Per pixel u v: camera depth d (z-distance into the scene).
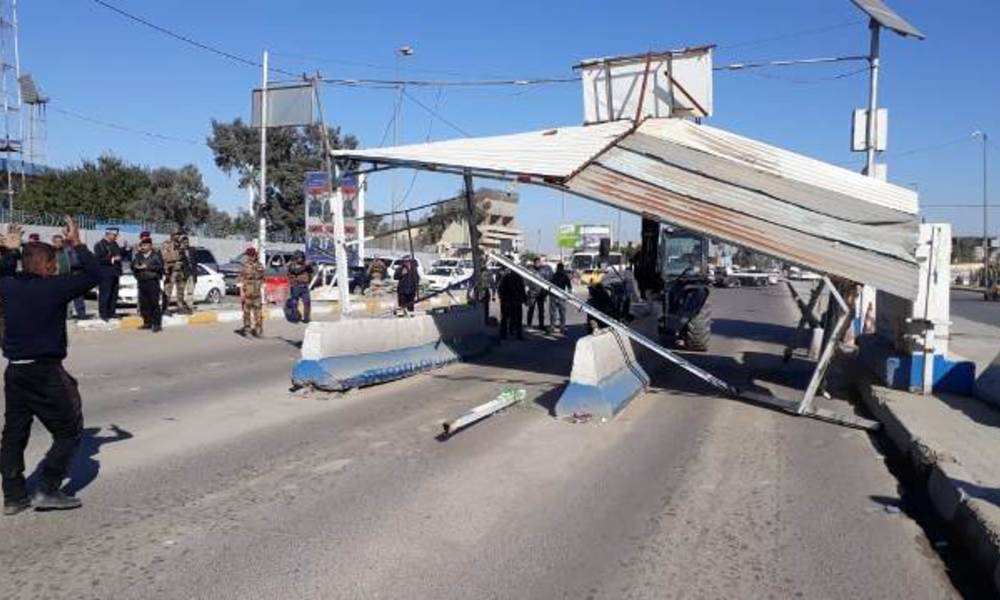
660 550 5.72
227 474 7.20
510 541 5.78
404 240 77.94
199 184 64.56
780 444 9.30
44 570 5.01
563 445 8.78
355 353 12.30
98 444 8.11
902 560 5.72
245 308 18.73
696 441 9.25
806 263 10.80
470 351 15.98
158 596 4.70
